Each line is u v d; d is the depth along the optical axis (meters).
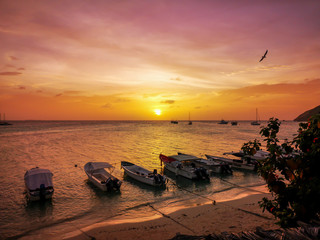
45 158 32.25
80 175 22.55
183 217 12.71
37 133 82.69
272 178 5.91
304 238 4.48
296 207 5.35
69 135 74.38
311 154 5.20
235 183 20.50
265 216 12.51
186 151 40.66
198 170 21.17
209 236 5.57
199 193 17.62
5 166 26.86
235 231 10.59
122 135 77.06
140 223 12.04
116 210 14.23
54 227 11.92
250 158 25.86
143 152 38.94
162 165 28.12
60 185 19.25
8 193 17.17
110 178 17.83
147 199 16.22
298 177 5.61
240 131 106.25
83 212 13.95
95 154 36.12
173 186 19.52
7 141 54.28
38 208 14.49
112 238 10.43
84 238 10.55
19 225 12.18
